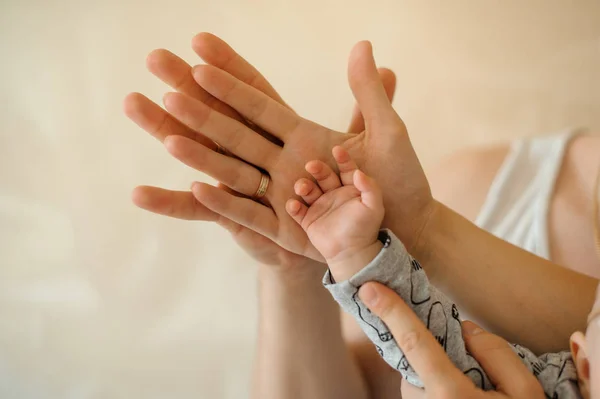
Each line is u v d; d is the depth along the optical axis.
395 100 1.07
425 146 1.06
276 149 0.57
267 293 0.70
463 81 1.06
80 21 0.94
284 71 1.01
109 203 0.96
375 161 0.56
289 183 0.57
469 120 1.06
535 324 0.64
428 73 1.06
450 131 1.07
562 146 0.86
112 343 0.93
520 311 0.64
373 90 0.54
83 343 0.93
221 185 0.59
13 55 0.93
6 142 0.94
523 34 1.05
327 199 0.53
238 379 0.91
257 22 0.99
